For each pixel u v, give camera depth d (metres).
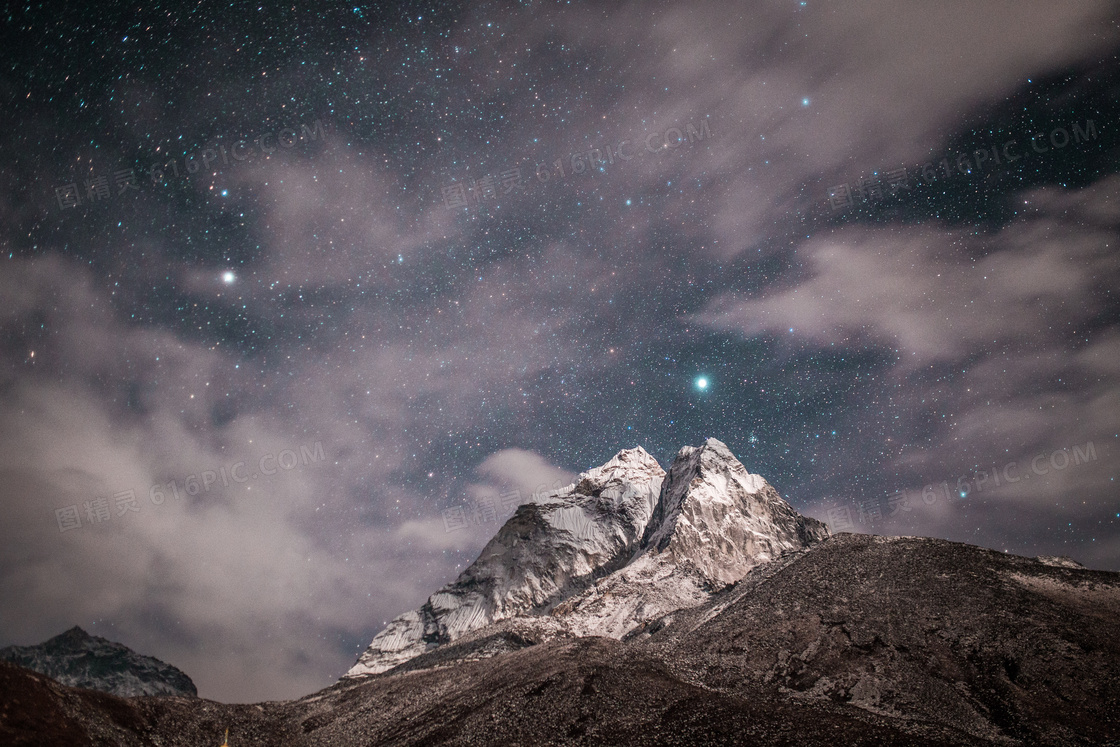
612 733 74.56
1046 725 70.75
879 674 84.88
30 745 70.06
